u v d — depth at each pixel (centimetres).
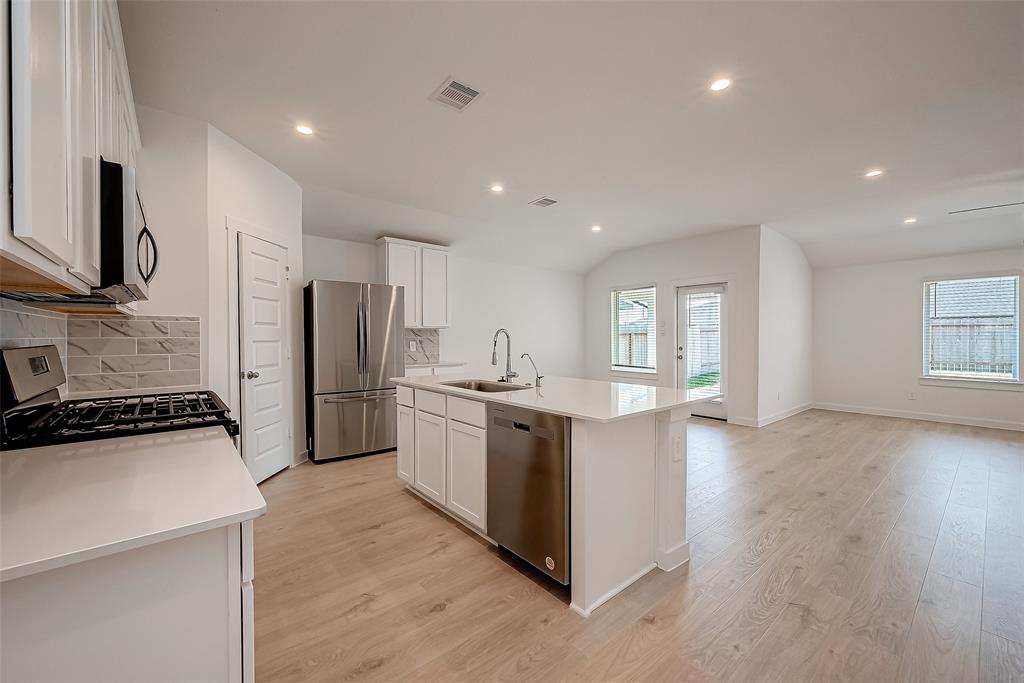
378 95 243
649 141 300
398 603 186
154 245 146
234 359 298
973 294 539
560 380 319
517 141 301
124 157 171
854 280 629
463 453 248
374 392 415
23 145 59
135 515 79
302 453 390
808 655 155
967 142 300
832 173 357
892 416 595
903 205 446
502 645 161
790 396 605
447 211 475
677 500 220
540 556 198
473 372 371
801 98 246
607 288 730
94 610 73
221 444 130
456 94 242
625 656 155
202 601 82
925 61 212
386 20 185
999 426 517
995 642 161
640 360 690
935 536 247
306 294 396
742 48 203
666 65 216
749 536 249
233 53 206
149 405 183
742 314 546
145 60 210
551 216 496
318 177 370
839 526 261
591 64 215
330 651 157
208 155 274
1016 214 469
